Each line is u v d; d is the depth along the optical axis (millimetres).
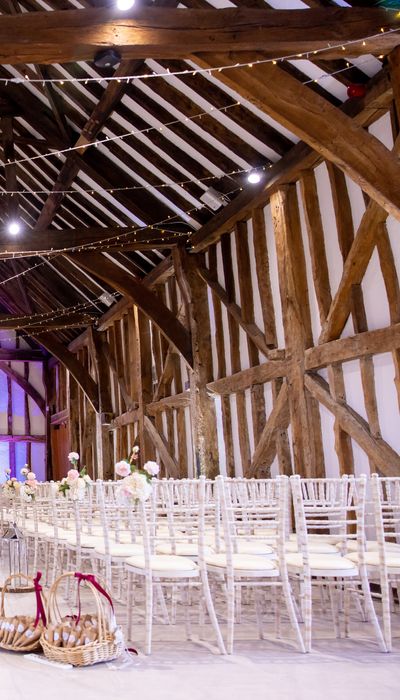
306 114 5562
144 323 13273
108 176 10430
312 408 7961
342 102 7113
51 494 6117
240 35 5293
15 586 6660
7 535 8156
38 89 9844
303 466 7984
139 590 6535
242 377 9477
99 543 5348
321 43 5363
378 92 6391
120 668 3826
